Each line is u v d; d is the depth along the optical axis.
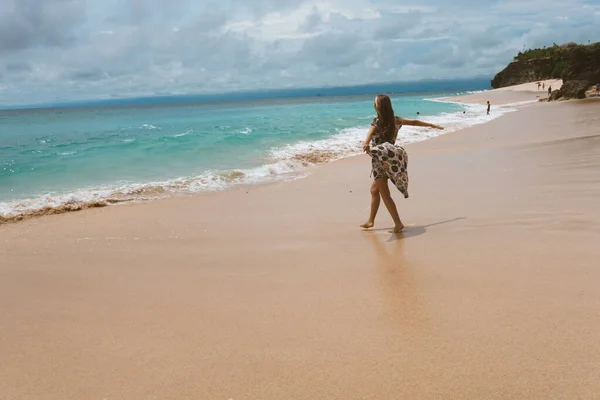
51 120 44.72
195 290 3.82
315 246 4.95
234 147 16.34
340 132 21.22
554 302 3.05
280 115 39.50
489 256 4.11
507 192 7.02
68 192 9.53
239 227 6.15
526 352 2.47
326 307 3.27
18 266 4.84
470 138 17.28
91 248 5.45
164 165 13.05
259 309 3.32
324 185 9.45
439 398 2.14
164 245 5.43
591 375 2.22
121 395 2.35
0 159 14.38
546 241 4.43
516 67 137.00
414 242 4.77
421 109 44.56
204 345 2.81
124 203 8.38
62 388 2.45
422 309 3.11
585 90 41.50
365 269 4.05
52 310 3.57
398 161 5.04
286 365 2.52
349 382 2.32
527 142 14.11
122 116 50.72
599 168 8.24
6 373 2.63
